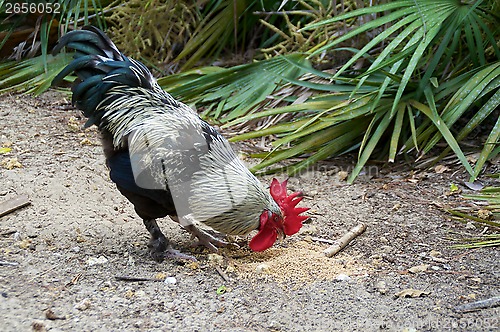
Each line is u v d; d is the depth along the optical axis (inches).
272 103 271.9
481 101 252.8
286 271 174.2
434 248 189.2
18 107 283.9
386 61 230.8
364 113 237.1
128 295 159.5
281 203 179.2
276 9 315.3
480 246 188.9
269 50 294.7
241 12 307.4
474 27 242.8
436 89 245.6
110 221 200.4
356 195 223.1
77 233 191.8
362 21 270.4
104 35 189.3
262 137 264.2
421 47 225.0
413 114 251.4
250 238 195.2
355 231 195.8
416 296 161.8
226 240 193.0
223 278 169.6
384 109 240.5
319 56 283.3
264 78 273.9
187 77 286.8
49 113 278.7
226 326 147.9
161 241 179.9
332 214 210.4
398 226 202.4
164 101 181.5
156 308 154.6
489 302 156.9
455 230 199.5
